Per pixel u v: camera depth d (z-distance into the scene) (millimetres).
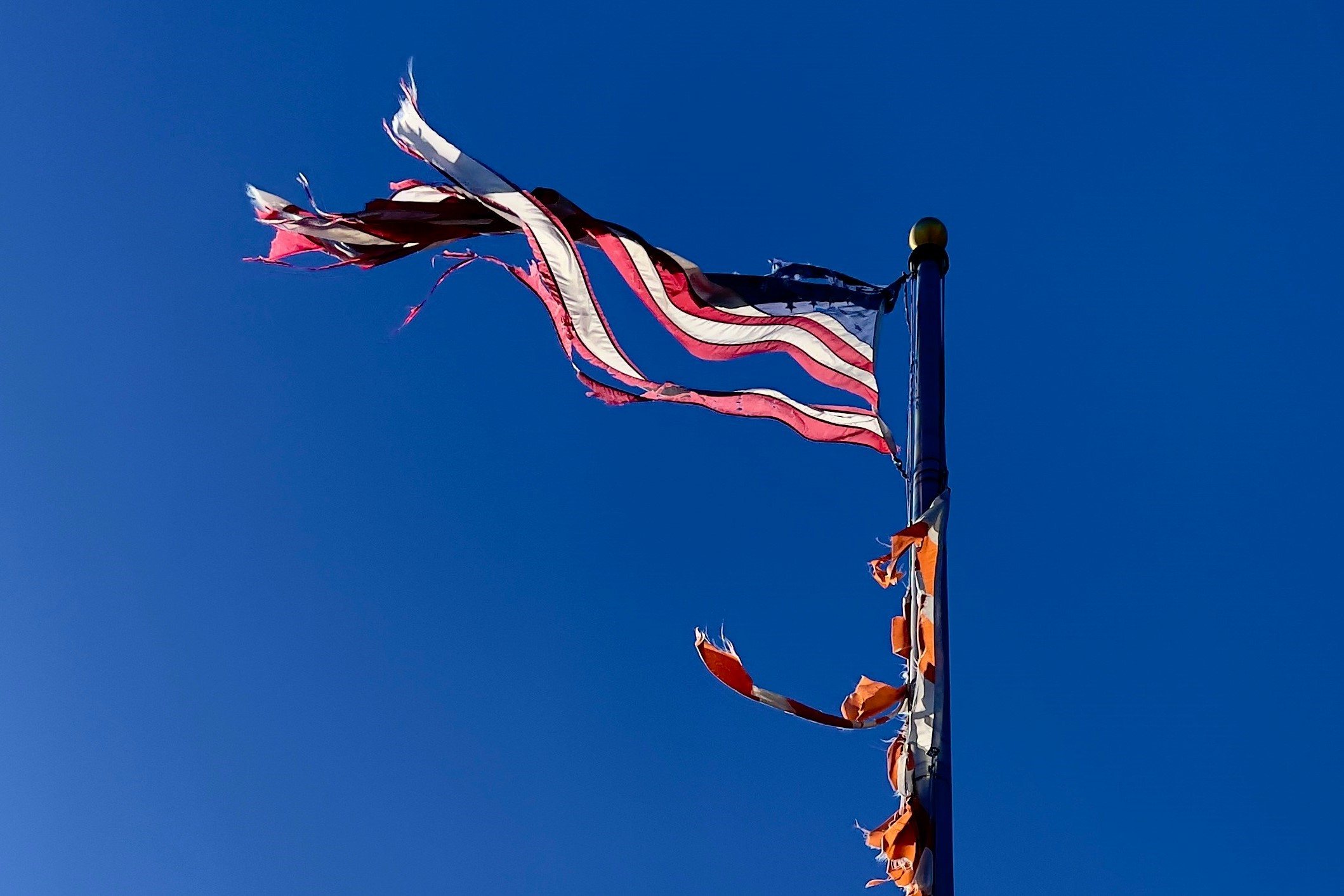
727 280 13539
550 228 12953
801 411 13859
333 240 12828
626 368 13625
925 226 11938
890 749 9438
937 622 9375
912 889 8523
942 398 10930
